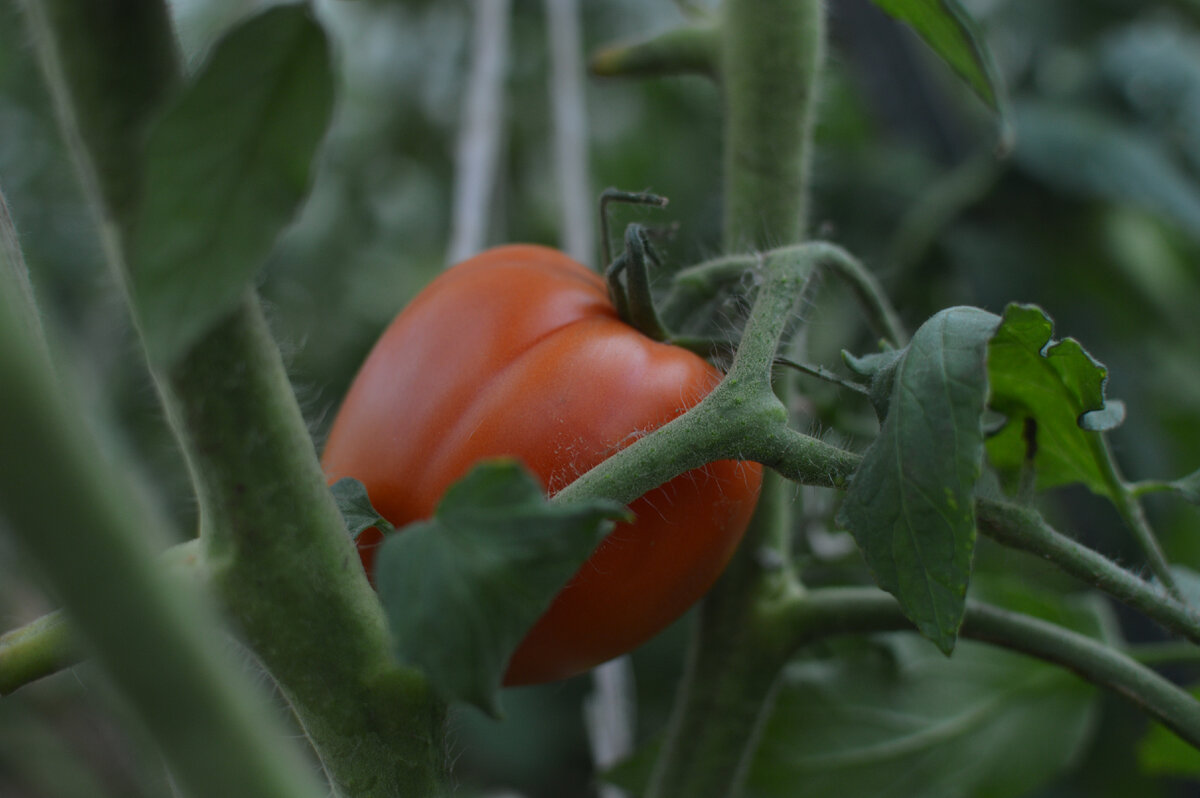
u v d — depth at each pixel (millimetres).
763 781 561
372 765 410
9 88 1071
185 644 314
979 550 798
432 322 467
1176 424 1121
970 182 989
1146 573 798
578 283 485
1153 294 1041
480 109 858
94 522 307
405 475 450
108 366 841
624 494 411
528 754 1254
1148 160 984
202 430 384
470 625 356
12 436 302
